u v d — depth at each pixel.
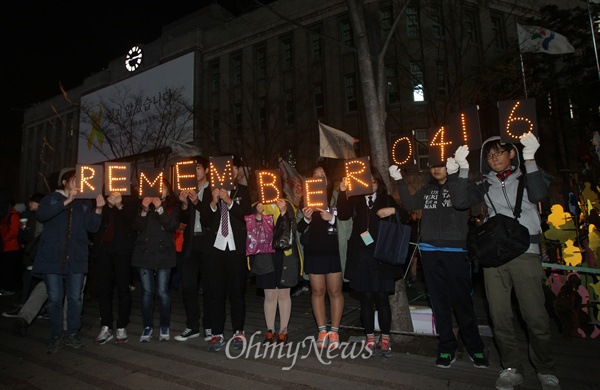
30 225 7.23
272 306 4.82
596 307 4.88
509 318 3.38
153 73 30.89
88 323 6.09
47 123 41.97
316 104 23.48
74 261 4.70
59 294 4.72
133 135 28.27
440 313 3.91
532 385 3.36
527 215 3.40
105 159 33.12
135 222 4.80
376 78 5.39
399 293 4.86
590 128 5.79
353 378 3.63
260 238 4.59
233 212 4.54
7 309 7.48
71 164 37.72
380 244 4.05
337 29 23.33
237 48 27.23
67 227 4.73
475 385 3.39
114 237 4.96
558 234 5.27
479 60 16.00
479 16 20.36
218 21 31.14
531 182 3.29
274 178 4.57
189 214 5.02
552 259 5.86
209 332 4.89
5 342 5.13
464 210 3.80
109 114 30.17
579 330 4.73
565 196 6.92
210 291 4.63
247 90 26.20
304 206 4.54
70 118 39.22
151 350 4.64
